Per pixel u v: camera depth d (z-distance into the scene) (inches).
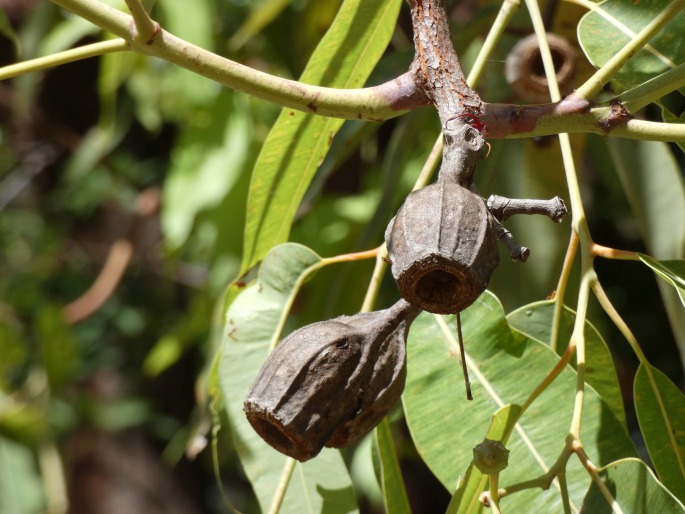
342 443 23.5
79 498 70.8
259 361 28.5
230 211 48.1
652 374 26.8
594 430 26.3
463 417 26.9
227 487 80.5
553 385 26.7
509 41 34.3
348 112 24.3
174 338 52.1
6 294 82.0
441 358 27.3
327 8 45.9
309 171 29.6
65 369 59.5
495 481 23.8
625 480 24.8
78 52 24.8
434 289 22.0
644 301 48.0
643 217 30.5
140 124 75.4
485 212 22.0
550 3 33.6
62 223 83.0
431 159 26.5
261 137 50.1
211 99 49.6
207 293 50.4
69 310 66.4
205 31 47.1
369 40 29.0
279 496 26.9
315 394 22.9
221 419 29.3
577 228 26.7
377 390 23.3
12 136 76.6
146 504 72.1
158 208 66.7
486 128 23.9
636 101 24.0
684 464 26.8
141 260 74.4
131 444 73.7
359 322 23.5
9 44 59.9
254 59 50.7
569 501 25.1
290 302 28.7
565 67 30.8
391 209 35.1
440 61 23.8
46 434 59.3
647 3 27.6
